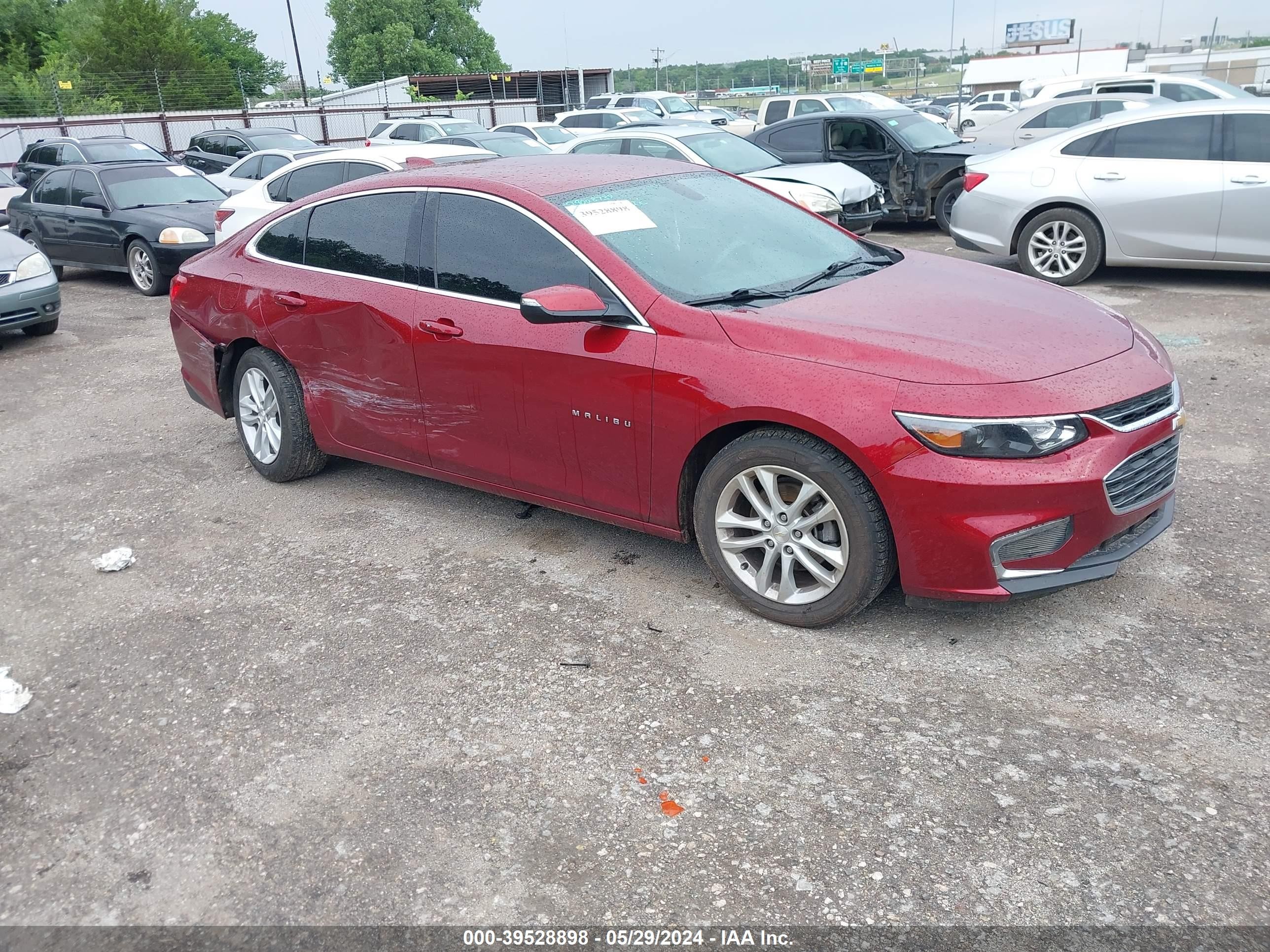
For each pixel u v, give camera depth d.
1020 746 2.91
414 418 4.49
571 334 3.81
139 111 38.12
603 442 3.83
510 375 4.00
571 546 4.43
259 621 3.92
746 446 3.47
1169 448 3.52
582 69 45.16
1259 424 5.41
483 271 4.12
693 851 2.58
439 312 4.23
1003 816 2.63
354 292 4.57
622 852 2.60
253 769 3.02
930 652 3.42
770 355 3.39
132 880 2.61
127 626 3.95
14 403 7.36
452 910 2.45
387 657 3.60
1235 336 7.17
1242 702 3.04
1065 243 9.04
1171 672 3.21
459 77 47.12
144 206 11.98
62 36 54.09
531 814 2.75
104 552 4.66
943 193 12.68
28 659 3.75
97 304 11.37
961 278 4.14
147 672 3.60
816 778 2.83
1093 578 3.24
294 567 4.38
